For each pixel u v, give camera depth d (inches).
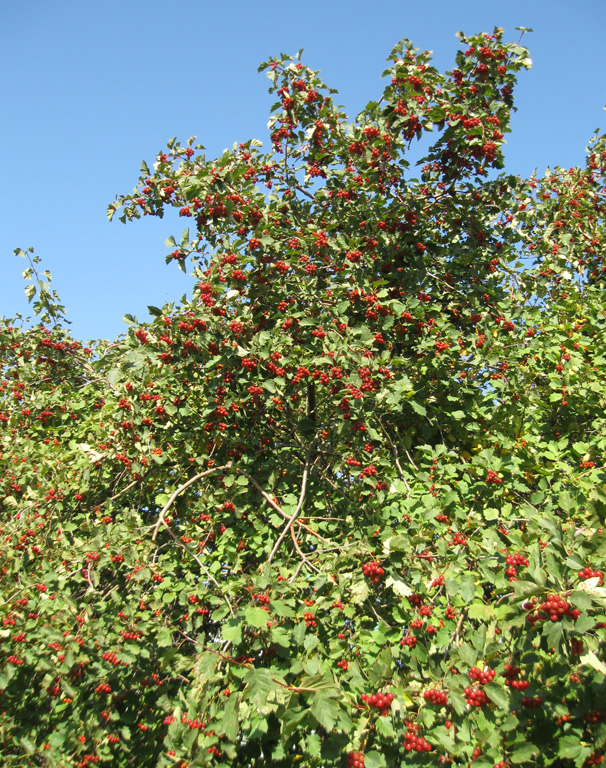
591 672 124.8
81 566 197.0
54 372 341.1
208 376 241.8
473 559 171.9
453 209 275.6
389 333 243.6
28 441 285.6
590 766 118.9
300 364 226.1
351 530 199.6
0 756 163.5
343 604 170.2
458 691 130.7
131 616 179.2
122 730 177.0
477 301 260.8
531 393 251.8
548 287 328.5
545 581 120.9
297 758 163.9
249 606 151.6
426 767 130.9
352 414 202.5
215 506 218.1
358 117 256.2
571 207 343.9
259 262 227.8
